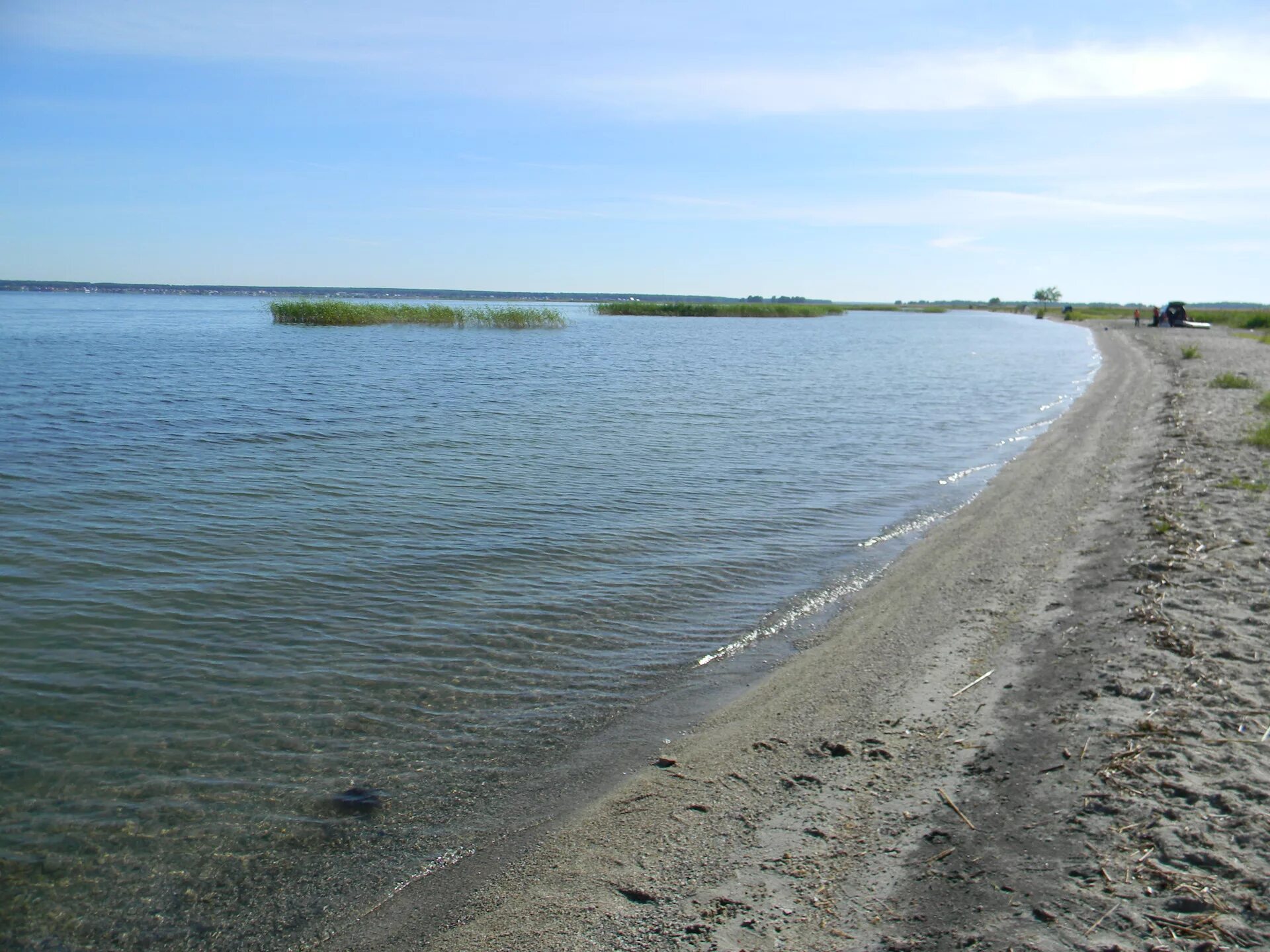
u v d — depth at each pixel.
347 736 6.85
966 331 93.81
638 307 131.00
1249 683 6.60
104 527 12.05
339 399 25.78
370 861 5.35
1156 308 79.06
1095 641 7.78
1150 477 14.76
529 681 7.88
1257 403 23.50
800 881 4.77
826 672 7.92
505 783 6.23
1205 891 4.26
